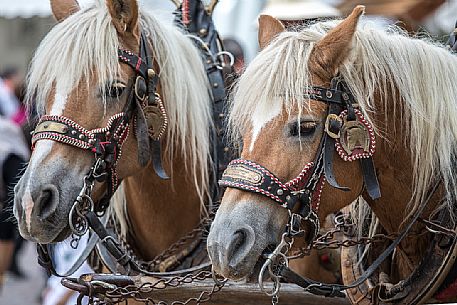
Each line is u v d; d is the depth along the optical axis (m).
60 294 8.68
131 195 6.06
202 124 5.95
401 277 5.15
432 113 4.82
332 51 4.59
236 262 4.35
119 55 5.48
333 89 4.60
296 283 4.75
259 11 12.21
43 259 5.41
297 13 9.89
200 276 5.33
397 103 4.82
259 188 4.45
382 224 5.07
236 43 8.78
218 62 6.27
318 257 6.18
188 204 6.05
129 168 5.53
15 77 14.28
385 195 4.94
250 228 4.39
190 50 6.05
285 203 4.47
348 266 5.20
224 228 4.39
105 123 5.32
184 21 6.42
